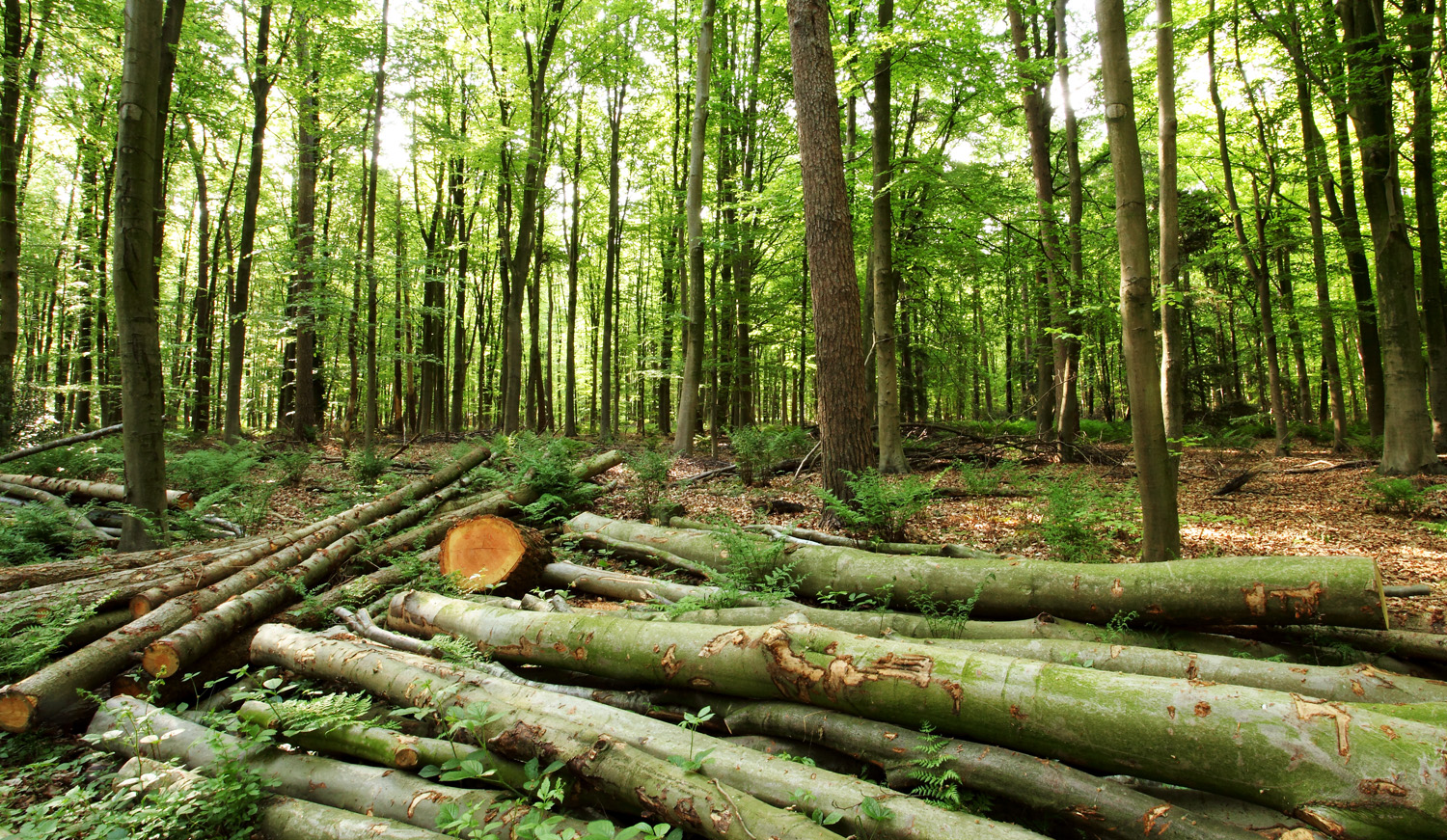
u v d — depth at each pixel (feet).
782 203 48.80
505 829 7.99
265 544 18.61
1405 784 6.70
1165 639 12.77
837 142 26.04
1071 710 8.40
